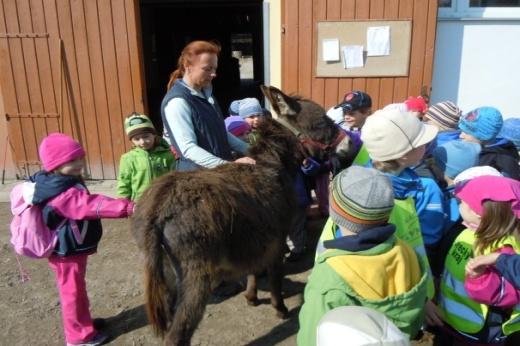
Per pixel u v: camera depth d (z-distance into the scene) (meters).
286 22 5.13
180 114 2.69
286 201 2.71
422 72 5.12
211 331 2.86
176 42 12.47
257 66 12.50
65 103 5.49
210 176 2.36
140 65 5.37
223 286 3.31
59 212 2.43
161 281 2.10
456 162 2.58
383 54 5.11
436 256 2.15
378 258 1.47
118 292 3.32
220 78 12.69
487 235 1.82
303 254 3.80
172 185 2.25
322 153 3.06
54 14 5.21
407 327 1.47
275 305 2.92
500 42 5.24
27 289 3.38
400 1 4.96
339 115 4.15
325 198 3.48
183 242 2.13
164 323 2.15
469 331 1.92
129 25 5.23
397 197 1.98
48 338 2.82
